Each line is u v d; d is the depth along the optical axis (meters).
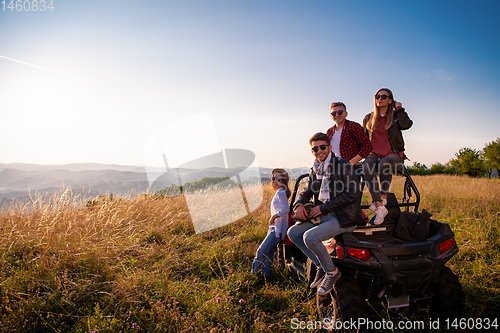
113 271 3.62
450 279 2.60
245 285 3.47
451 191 9.27
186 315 2.90
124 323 2.75
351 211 2.62
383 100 3.33
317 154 2.83
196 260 4.19
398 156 3.25
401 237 2.74
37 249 3.96
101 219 4.95
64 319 2.79
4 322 2.60
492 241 4.44
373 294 2.68
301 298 3.19
